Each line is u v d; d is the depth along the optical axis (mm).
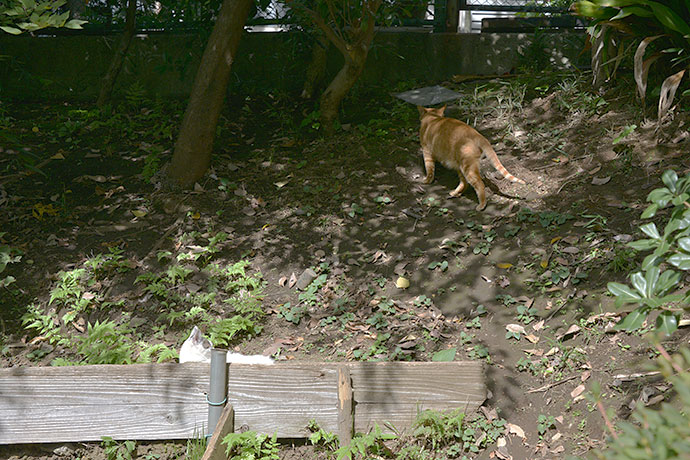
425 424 4043
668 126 6441
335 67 9031
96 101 9039
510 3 9000
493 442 3990
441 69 9031
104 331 4828
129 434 4117
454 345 4781
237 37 6863
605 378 4191
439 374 4148
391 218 6297
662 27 6469
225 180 6957
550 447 3877
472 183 6141
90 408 4121
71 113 8461
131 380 4141
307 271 5625
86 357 4836
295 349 4957
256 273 5785
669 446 1398
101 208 6734
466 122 7648
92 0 9062
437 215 6234
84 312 5473
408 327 5020
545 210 5945
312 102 8727
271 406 4113
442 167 7039
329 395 4121
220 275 5797
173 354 4680
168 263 5965
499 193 6363
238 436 3910
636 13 6172
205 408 4121
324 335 5078
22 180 7094
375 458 3939
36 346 5145
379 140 7520
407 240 5984
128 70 9117
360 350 4836
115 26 9164
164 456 4082
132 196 6871
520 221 5859
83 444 4168
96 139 7902
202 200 6762
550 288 5051
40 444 4180
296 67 9062
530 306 4965
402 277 5523
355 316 5223
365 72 9078
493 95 8023
